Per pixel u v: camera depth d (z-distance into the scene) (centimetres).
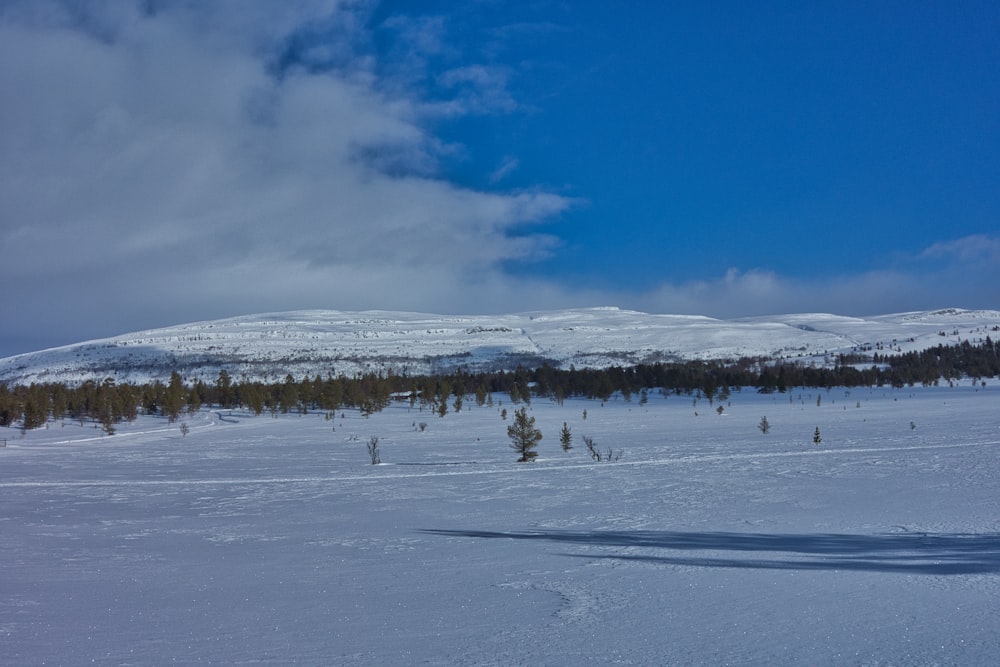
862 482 2264
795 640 662
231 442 5528
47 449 5106
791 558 1126
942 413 6100
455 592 930
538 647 659
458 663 614
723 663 600
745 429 5100
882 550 1176
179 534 1645
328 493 2478
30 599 928
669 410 8575
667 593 884
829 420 5722
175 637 720
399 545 1402
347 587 984
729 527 1520
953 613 744
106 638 718
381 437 5572
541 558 1200
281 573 1112
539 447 4188
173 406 8831
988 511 1616
